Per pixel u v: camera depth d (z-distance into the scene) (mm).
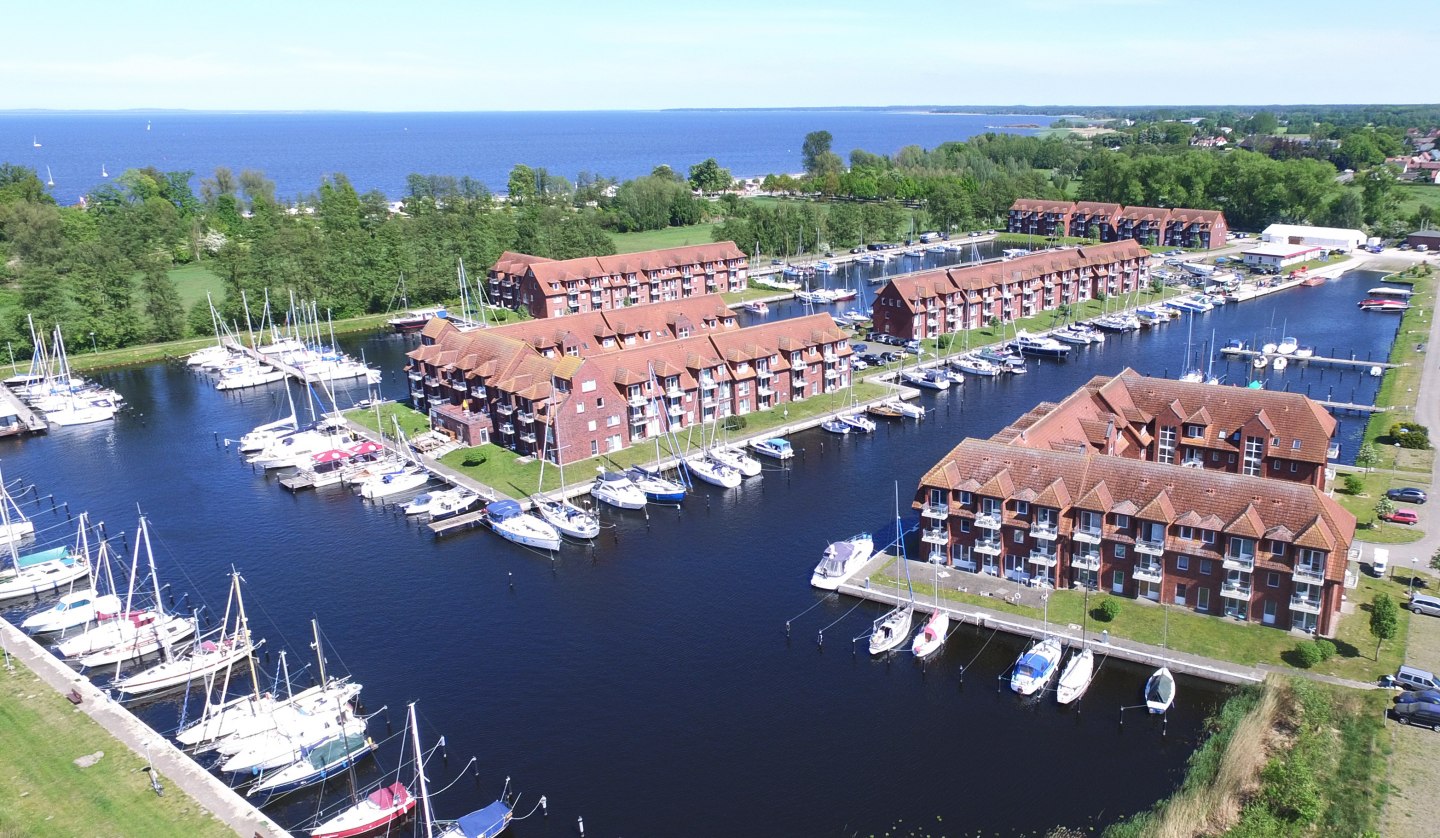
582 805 66062
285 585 98812
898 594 92125
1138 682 78375
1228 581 83562
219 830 62000
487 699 78562
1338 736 68125
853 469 126812
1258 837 57312
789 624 88938
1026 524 91500
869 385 161875
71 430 151500
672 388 135875
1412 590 87750
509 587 97500
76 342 193000
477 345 144375
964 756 70438
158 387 174750
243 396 168500
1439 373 158250
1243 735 66250
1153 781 67312
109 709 75938
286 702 76438
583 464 127438
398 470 126812
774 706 76938
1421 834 58719
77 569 101312
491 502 115812
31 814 63125
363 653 85750
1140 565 87688
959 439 137375
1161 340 192625
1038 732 73000
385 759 71750
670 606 92812
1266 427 106250
